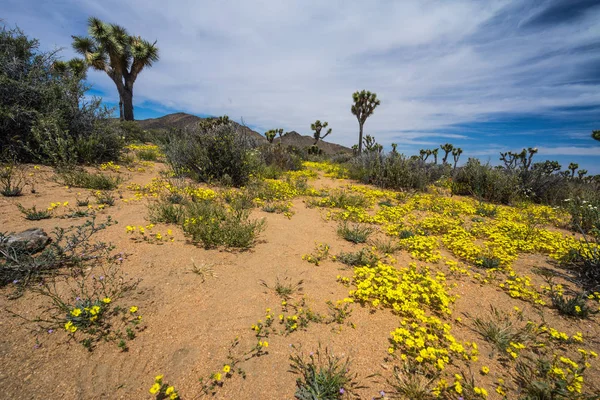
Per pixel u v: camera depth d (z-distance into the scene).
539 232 5.61
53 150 7.21
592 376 2.19
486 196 10.55
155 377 1.82
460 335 2.59
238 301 2.73
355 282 3.31
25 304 2.31
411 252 4.34
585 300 3.32
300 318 2.56
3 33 7.64
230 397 1.77
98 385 1.75
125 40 26.11
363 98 28.09
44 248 3.08
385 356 2.23
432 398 1.89
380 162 12.30
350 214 6.07
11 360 1.82
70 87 8.14
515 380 2.12
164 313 2.44
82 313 2.23
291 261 3.70
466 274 3.86
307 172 13.88
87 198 5.06
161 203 5.36
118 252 3.32
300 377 1.96
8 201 4.52
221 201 6.23
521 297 3.32
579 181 11.96
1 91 6.83
